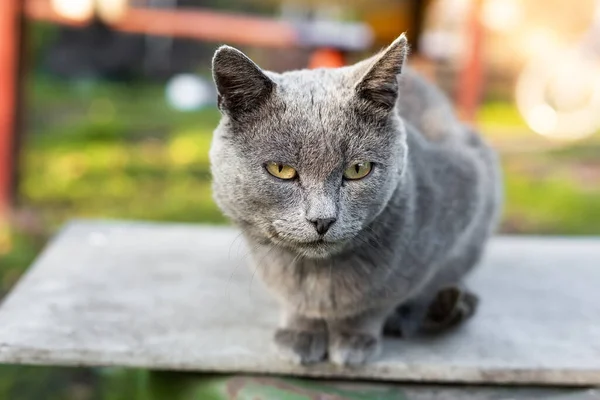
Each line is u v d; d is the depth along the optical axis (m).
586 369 0.54
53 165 1.48
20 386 0.80
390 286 0.54
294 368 0.54
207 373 0.56
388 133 0.51
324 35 1.32
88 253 0.73
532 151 1.83
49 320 0.59
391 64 0.49
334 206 0.48
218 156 0.51
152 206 1.27
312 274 0.53
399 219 0.53
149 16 1.51
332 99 0.50
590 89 2.09
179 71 2.84
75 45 2.70
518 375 0.54
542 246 0.77
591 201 1.38
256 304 0.63
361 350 0.54
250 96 0.49
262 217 0.51
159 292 0.65
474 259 0.64
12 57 1.17
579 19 2.29
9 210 1.21
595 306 0.64
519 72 2.53
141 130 1.86
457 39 2.16
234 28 1.52
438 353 0.55
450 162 0.59
